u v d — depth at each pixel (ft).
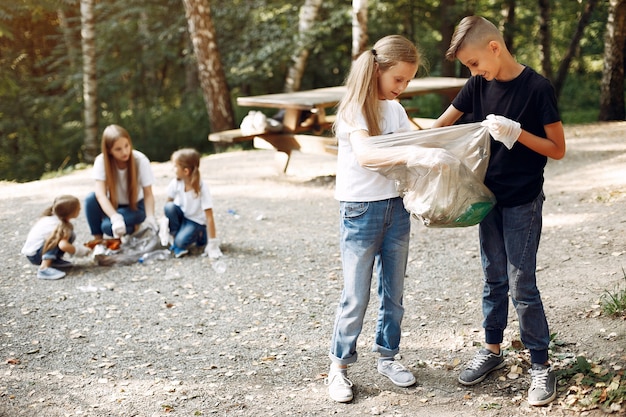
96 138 41.39
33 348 12.94
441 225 9.55
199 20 39.01
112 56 51.72
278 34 43.70
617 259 15.39
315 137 26.22
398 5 53.36
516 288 10.09
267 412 10.50
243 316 14.34
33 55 54.90
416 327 13.34
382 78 9.68
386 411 10.39
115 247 17.74
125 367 12.12
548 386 10.23
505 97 9.62
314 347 12.77
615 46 36.40
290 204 23.41
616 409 9.61
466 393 10.77
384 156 9.35
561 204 20.74
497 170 9.78
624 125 33.81
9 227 21.71
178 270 17.15
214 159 32.94
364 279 10.25
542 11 43.55
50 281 16.62
